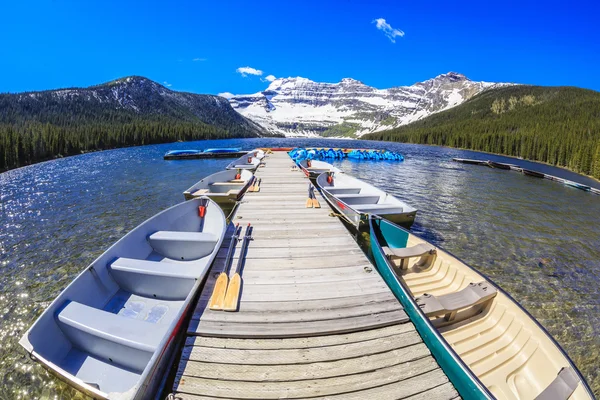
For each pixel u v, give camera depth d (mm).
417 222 14102
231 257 7113
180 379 3848
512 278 9156
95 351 4375
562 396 3705
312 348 4438
